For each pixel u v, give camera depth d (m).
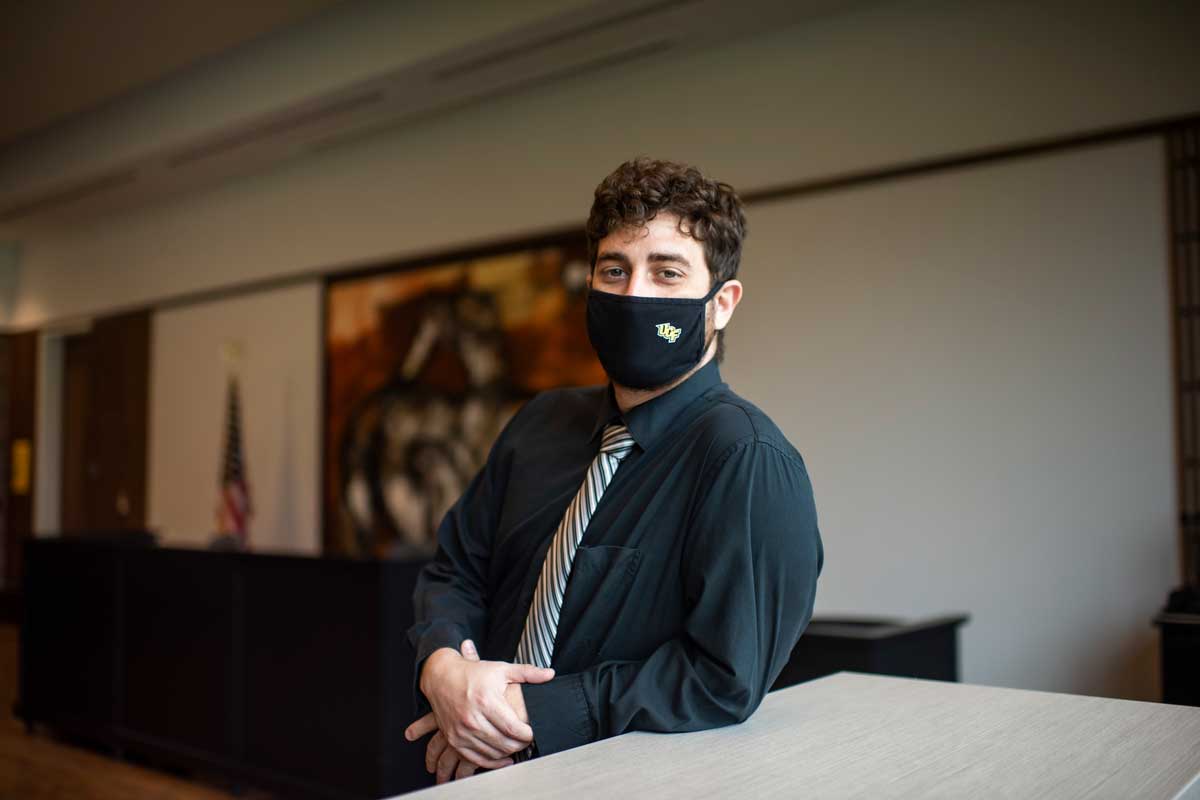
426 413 7.25
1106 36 4.53
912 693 1.47
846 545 5.16
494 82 6.26
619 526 1.39
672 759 1.09
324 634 4.34
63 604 5.83
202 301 8.98
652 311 1.38
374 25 6.12
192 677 4.96
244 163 8.04
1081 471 4.50
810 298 5.35
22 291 11.01
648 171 1.42
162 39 6.69
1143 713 1.33
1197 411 4.23
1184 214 4.31
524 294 6.73
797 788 0.97
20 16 6.31
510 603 1.52
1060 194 4.62
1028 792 0.96
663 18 5.36
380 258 7.59
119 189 8.86
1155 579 4.30
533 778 1.00
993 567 4.71
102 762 5.39
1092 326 4.51
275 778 4.47
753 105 5.63
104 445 9.98
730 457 1.31
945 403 4.89
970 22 4.91
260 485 8.32
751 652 1.25
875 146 5.18
